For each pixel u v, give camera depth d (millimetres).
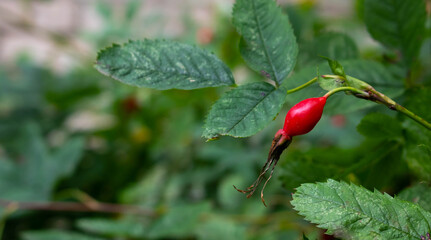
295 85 317
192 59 289
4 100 835
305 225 491
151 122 752
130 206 602
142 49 288
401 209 255
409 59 327
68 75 858
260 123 262
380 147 312
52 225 664
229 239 481
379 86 321
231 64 716
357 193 258
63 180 700
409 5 328
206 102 702
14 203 594
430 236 251
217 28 743
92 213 667
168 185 648
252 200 574
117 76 284
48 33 929
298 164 317
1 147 778
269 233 502
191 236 536
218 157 646
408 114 269
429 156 294
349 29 684
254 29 292
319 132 620
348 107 312
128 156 745
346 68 324
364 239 250
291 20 482
